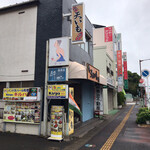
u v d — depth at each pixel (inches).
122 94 1079.6
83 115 425.1
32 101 297.7
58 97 278.1
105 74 642.8
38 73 322.7
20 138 274.4
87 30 481.7
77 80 381.7
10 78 349.1
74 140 265.9
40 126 290.0
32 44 338.6
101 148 225.9
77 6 302.5
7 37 367.6
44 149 222.1
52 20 326.6
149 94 476.1
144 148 225.3
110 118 530.3
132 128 362.3
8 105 314.3
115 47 1009.5
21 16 360.2
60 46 292.7
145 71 482.9
